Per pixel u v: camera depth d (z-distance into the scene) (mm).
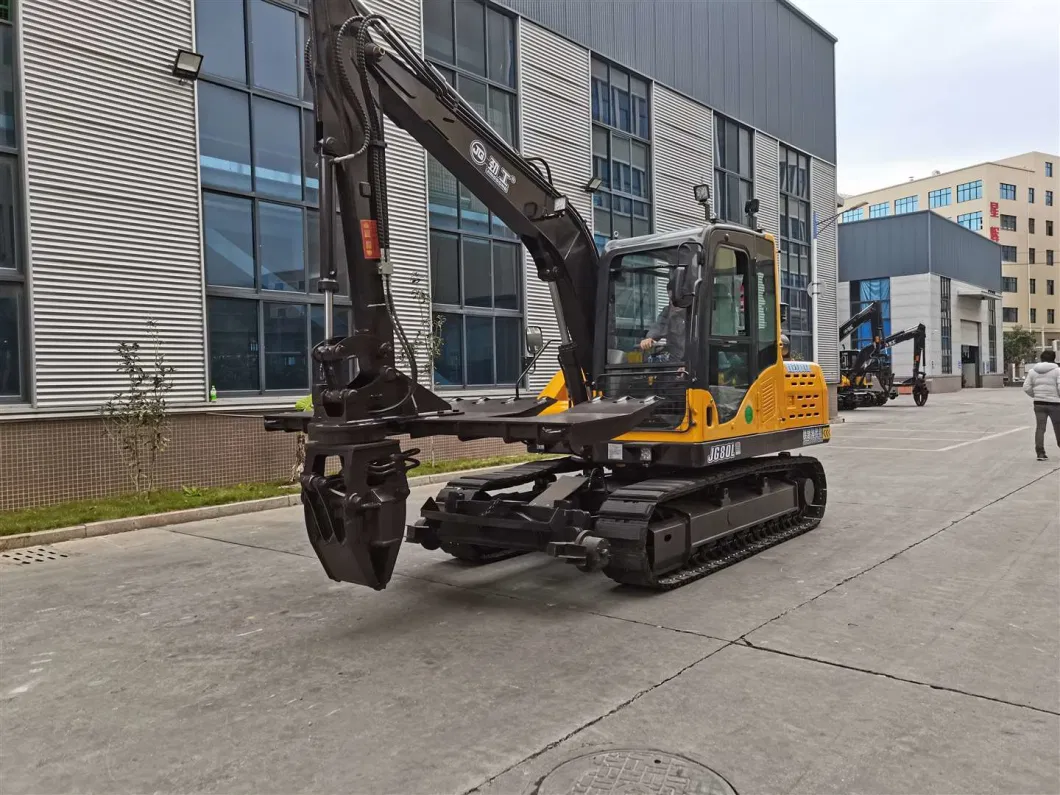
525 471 7078
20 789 3102
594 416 5043
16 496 8578
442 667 4332
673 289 6270
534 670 4258
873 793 2951
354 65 4848
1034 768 3121
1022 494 9797
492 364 14617
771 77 22625
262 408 10789
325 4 4730
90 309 9180
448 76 13594
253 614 5391
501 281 14828
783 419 7531
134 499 9078
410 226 12930
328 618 5277
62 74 9000
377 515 4734
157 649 4711
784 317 8094
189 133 10094
